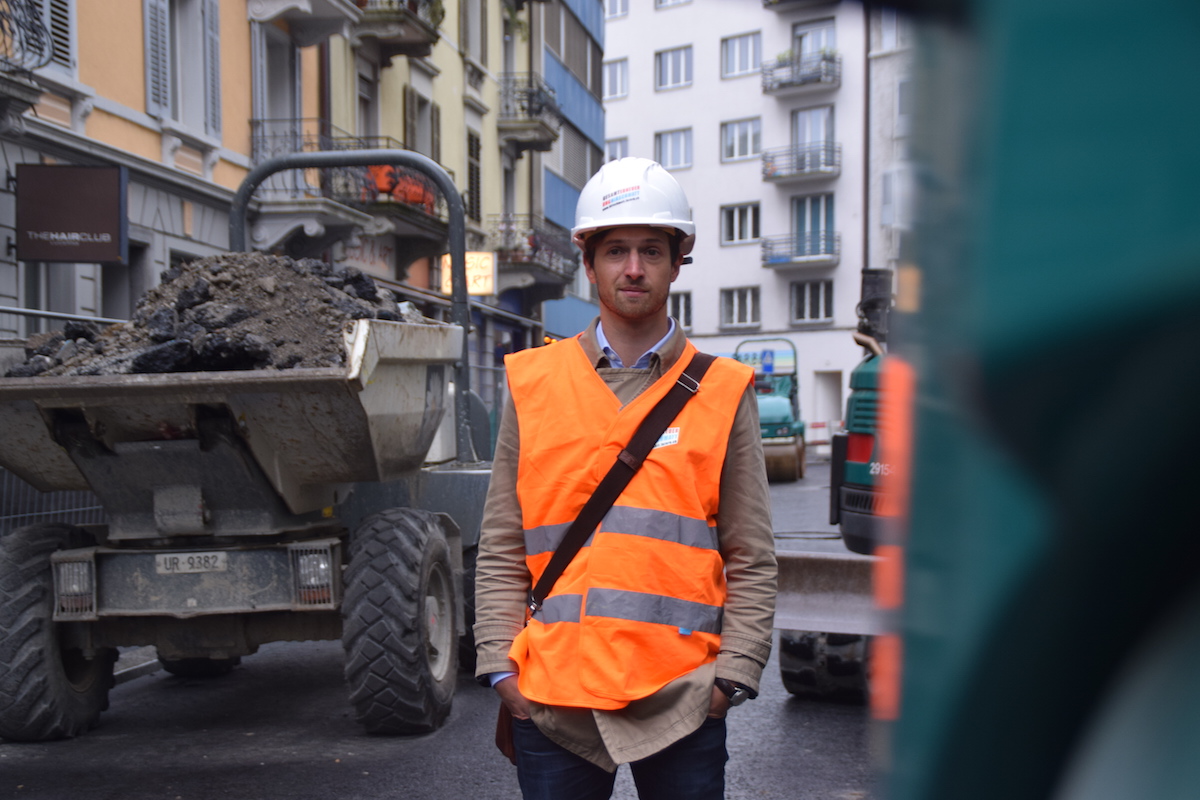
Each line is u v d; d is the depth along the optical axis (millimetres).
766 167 48812
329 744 5176
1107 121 408
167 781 4637
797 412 25688
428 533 5277
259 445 4914
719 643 2229
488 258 26234
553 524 2223
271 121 18000
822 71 47375
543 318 34562
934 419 500
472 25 27922
